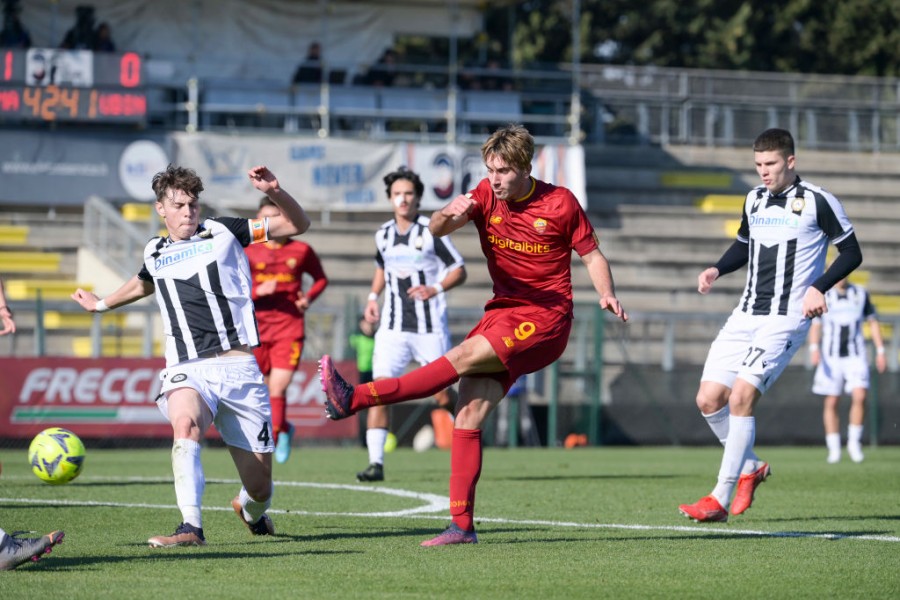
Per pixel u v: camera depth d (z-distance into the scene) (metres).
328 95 81.62
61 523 23.47
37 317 56.47
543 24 123.06
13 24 77.88
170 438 55.12
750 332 24.50
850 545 20.95
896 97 96.81
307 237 77.56
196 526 18.70
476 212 19.95
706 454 54.72
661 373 63.81
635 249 84.25
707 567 18.06
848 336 48.72
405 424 60.25
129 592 15.08
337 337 58.53
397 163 79.12
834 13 126.00
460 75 84.94
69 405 54.09
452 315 63.94
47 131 74.75
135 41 83.69
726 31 123.25
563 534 22.27
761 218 24.48
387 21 88.94
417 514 25.69
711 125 94.31
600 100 92.38
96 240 70.38
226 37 85.44
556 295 19.86
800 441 63.69
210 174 77.06
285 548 19.53
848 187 93.31
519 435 62.31
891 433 64.88
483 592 15.51
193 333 18.91
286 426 38.41
